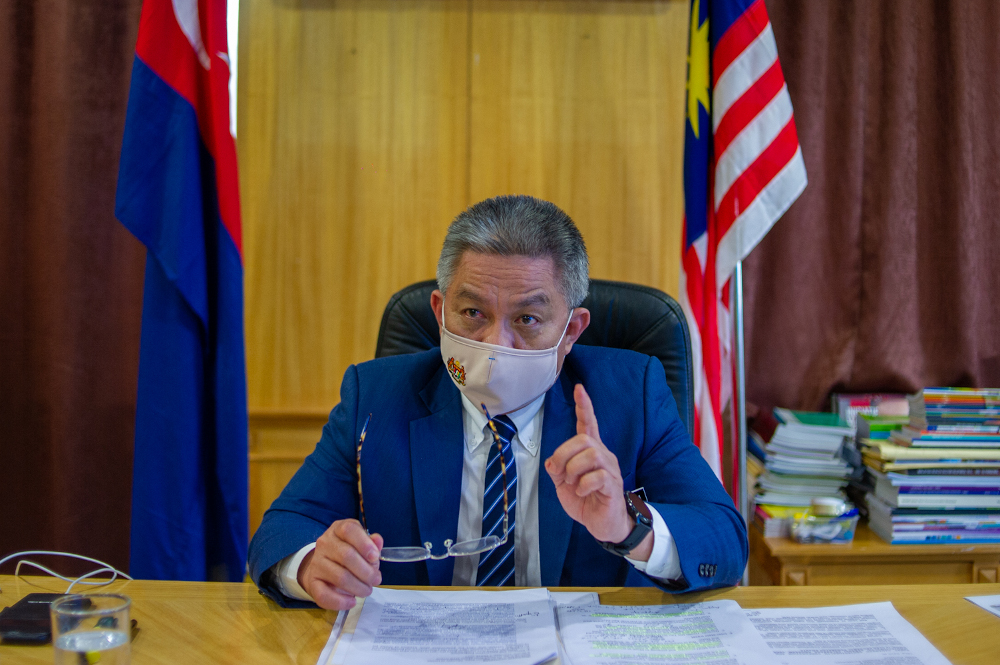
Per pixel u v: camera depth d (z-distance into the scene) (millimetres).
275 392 2279
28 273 2193
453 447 1109
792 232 2186
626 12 2258
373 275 2279
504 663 752
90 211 2180
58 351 2178
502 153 2275
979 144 2193
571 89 2268
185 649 795
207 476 1798
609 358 1223
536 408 1142
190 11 1711
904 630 833
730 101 1839
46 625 814
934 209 2197
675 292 2289
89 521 2217
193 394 1718
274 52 2230
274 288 2264
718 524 976
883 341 2186
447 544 934
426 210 2275
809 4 2129
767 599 934
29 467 2223
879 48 2174
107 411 2215
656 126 2268
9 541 2217
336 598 852
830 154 2184
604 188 2281
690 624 852
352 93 2250
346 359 2285
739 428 1883
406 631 828
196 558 1717
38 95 2158
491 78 2264
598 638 812
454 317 1048
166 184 1685
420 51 2252
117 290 2199
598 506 869
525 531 1091
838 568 1829
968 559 1831
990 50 2174
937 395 1833
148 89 1675
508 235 1006
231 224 1724
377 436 1131
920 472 1828
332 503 1103
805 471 1887
